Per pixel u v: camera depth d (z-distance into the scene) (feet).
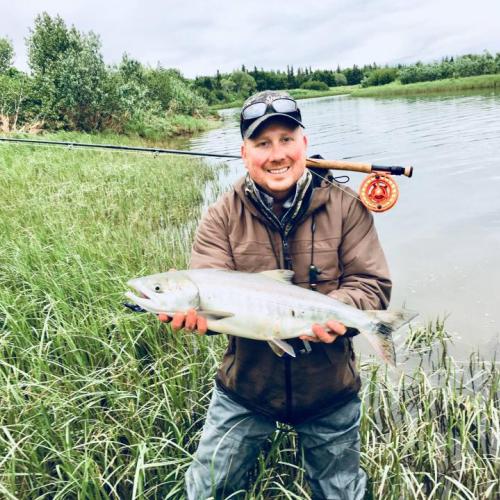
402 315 7.40
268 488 9.30
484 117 69.31
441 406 12.00
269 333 7.47
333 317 7.49
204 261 8.20
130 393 10.96
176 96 130.93
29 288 15.38
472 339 15.10
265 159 7.45
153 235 25.00
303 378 7.80
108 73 83.10
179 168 46.98
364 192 8.08
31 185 30.55
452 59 214.07
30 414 10.10
